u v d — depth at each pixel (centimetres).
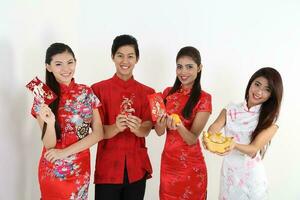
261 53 240
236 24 236
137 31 227
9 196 188
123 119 170
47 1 202
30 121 200
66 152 157
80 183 164
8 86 180
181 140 183
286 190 256
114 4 223
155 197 245
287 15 239
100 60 226
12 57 181
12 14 179
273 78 168
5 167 183
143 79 231
